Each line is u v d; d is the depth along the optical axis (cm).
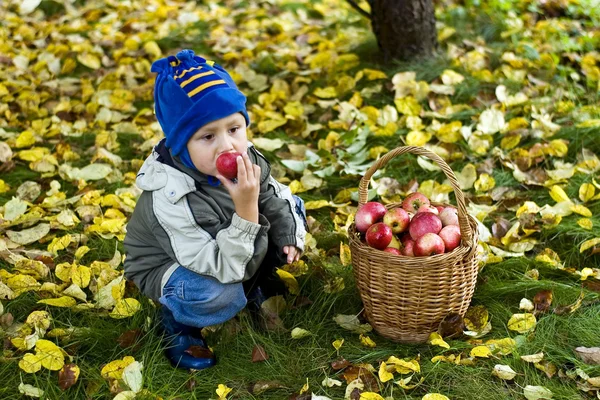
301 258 306
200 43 562
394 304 254
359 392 236
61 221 333
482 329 264
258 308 277
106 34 590
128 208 344
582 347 254
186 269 245
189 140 239
